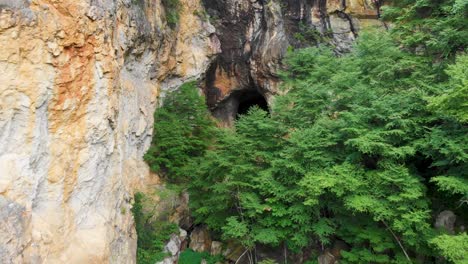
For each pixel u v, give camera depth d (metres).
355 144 9.65
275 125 12.62
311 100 12.88
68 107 7.24
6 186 5.93
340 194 9.56
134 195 12.23
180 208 13.90
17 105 6.35
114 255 8.27
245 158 12.12
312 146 10.73
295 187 11.12
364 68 12.79
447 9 10.27
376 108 10.01
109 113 8.48
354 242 10.82
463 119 7.61
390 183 9.49
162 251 11.92
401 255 9.84
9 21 6.32
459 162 8.93
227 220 11.45
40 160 6.65
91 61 7.92
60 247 6.66
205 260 12.59
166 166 14.45
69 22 7.35
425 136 9.53
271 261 11.02
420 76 11.02
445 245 7.51
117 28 10.45
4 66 6.25
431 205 10.82
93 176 7.82
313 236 11.98
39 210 6.56
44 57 6.81
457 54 10.88
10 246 5.53
